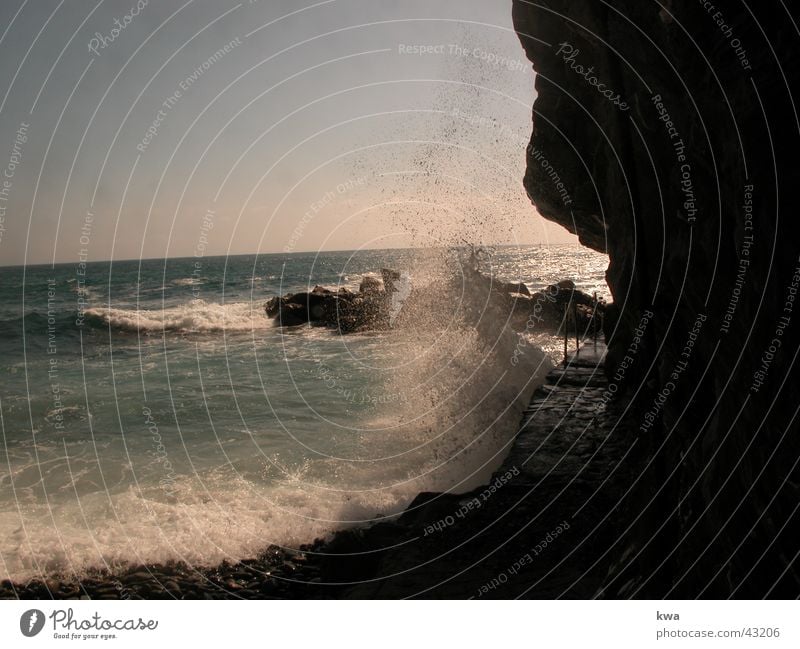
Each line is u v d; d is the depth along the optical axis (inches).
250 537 284.5
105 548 276.5
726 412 116.0
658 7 158.7
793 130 100.3
